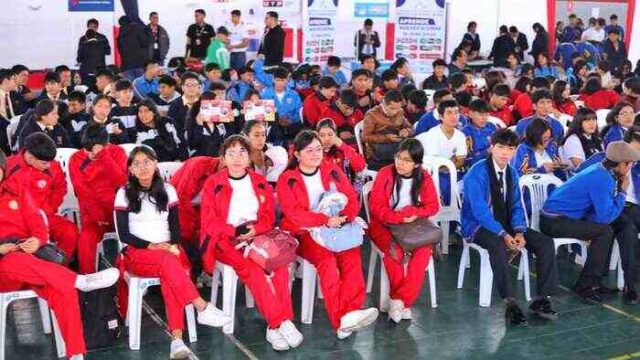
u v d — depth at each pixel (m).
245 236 4.22
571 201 4.79
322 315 4.60
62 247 4.55
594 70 10.51
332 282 4.21
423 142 5.79
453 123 5.71
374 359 4.01
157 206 4.12
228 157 4.26
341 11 12.35
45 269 3.77
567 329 4.45
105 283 3.94
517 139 4.63
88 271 4.59
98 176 4.62
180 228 4.41
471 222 4.76
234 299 4.30
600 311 4.73
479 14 13.52
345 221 4.36
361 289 4.27
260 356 4.03
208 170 4.66
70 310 3.79
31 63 10.88
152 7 11.51
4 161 3.93
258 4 11.85
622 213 5.06
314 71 9.38
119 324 4.25
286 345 4.09
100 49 10.52
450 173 5.41
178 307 3.98
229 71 9.09
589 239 4.82
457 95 6.61
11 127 6.42
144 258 4.02
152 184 4.11
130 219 4.12
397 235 4.40
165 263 3.97
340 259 4.34
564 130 6.36
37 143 4.33
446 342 4.23
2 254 3.84
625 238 4.91
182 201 4.65
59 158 5.28
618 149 4.64
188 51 11.48
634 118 6.00
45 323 4.30
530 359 4.05
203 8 11.78
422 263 4.44
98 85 7.61
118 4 11.27
